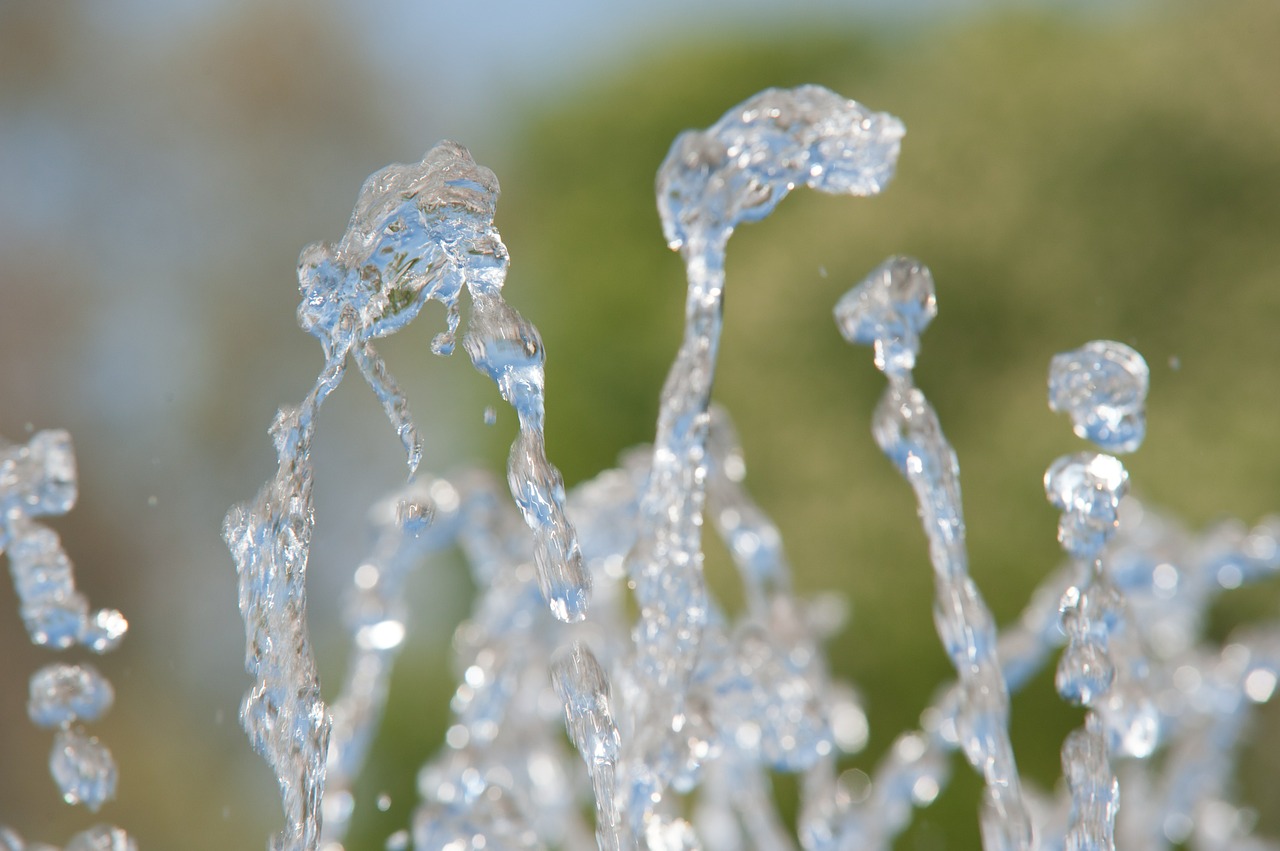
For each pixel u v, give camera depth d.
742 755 3.43
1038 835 3.42
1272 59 11.00
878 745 9.53
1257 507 9.92
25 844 3.07
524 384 2.18
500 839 2.79
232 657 13.79
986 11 12.41
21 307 17.22
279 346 17.83
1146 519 4.52
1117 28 11.90
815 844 3.75
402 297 2.16
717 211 2.47
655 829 2.80
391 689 10.18
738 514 3.78
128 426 16.17
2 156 18.19
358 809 9.84
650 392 12.08
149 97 19.36
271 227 19.23
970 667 2.55
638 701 2.66
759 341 11.02
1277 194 10.73
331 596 14.55
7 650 11.42
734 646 3.21
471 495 3.77
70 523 15.02
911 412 2.52
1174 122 10.95
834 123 2.40
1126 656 2.88
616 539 3.75
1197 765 4.74
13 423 16.66
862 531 10.12
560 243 13.36
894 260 2.51
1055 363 2.48
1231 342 10.59
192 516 15.72
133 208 18.69
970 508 10.00
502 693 3.63
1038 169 11.09
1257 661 4.65
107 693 2.89
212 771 12.72
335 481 14.96
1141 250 10.88
